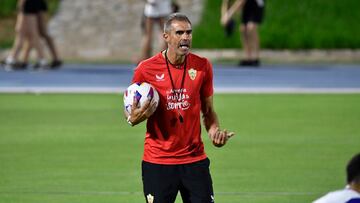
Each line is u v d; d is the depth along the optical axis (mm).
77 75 65438
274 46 80500
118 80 62344
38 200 29484
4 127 43719
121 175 33188
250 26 69938
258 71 68188
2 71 67812
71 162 35438
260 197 29906
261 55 79562
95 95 54906
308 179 32438
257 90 56844
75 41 82125
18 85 59469
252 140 39969
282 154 36812
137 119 21828
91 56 80062
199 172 22078
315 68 71250
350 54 79938
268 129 42844
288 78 63562
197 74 22172
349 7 86188
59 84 60062
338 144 38969
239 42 80125
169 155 22047
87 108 49812
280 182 31984
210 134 22562
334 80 62562
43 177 32812
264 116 46812
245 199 29641
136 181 32250
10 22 85188
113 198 29797
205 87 22453
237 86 58969
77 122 45062
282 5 86125
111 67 71938
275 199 29656
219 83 60594
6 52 79250
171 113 22000
